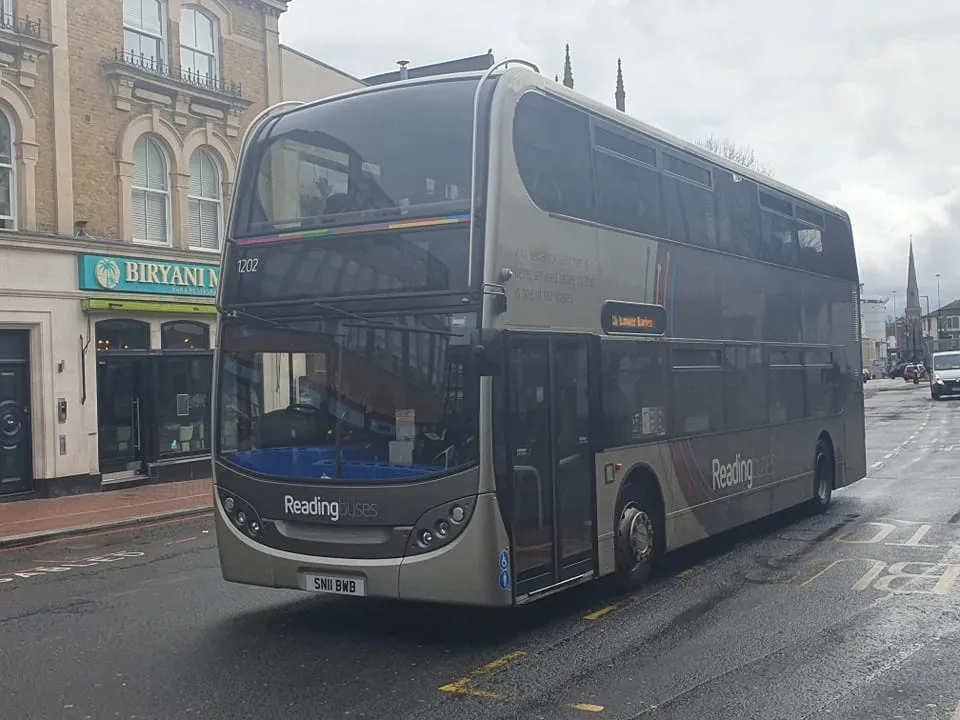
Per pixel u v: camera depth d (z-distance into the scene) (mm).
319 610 8375
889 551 10617
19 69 17438
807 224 13289
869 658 6672
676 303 9625
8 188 17484
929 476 17828
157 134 20031
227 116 21562
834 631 7398
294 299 7484
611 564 8336
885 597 8469
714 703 5793
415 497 6840
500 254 6969
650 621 7789
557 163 7816
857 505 14359
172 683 6324
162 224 20344
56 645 7410
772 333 11898
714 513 10258
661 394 9266
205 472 20953
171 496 17922
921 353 128125
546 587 7344
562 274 7750
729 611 8086
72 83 18344
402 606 8461
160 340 19984
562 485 7633
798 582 9172
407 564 6859
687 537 9680
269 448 7449
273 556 7355
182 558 11625
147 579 10219
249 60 22359
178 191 20453
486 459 6766
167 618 8219
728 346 10703
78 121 18422
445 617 8039
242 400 7613
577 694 5980
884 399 53594
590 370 8094
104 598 9242
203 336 21094
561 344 7699
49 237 17594
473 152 7035
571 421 7809
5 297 17062
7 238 16938
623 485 8602
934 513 13352
